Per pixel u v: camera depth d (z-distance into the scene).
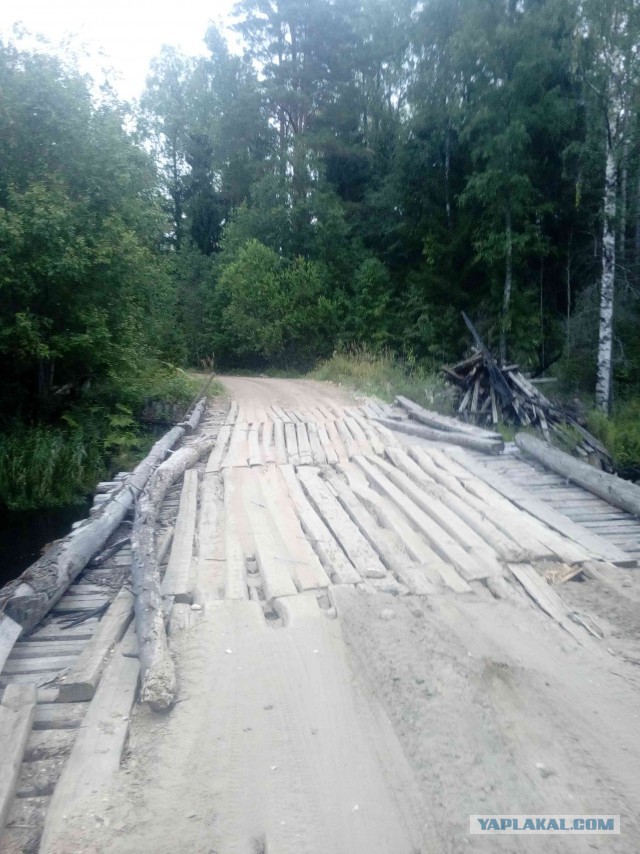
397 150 32.66
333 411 15.23
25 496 15.28
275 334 33.88
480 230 28.20
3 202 15.68
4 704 4.16
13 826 3.31
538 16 24.73
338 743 3.76
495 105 26.03
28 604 5.30
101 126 16.97
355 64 41.34
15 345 16.09
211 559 6.32
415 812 3.25
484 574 5.91
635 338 25.00
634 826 3.16
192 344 39.75
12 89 15.47
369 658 4.61
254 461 9.88
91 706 4.12
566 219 28.09
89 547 6.64
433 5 29.17
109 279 16.78
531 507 7.83
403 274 35.28
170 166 52.59
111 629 5.04
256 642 4.83
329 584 5.71
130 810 3.30
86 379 18.80
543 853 3.00
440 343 30.30
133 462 16.88
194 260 43.81
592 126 22.42
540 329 28.08
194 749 3.73
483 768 3.54
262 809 3.29
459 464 9.73
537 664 4.57
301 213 38.25
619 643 4.89
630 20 20.17
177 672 4.46
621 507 8.08
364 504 7.89
